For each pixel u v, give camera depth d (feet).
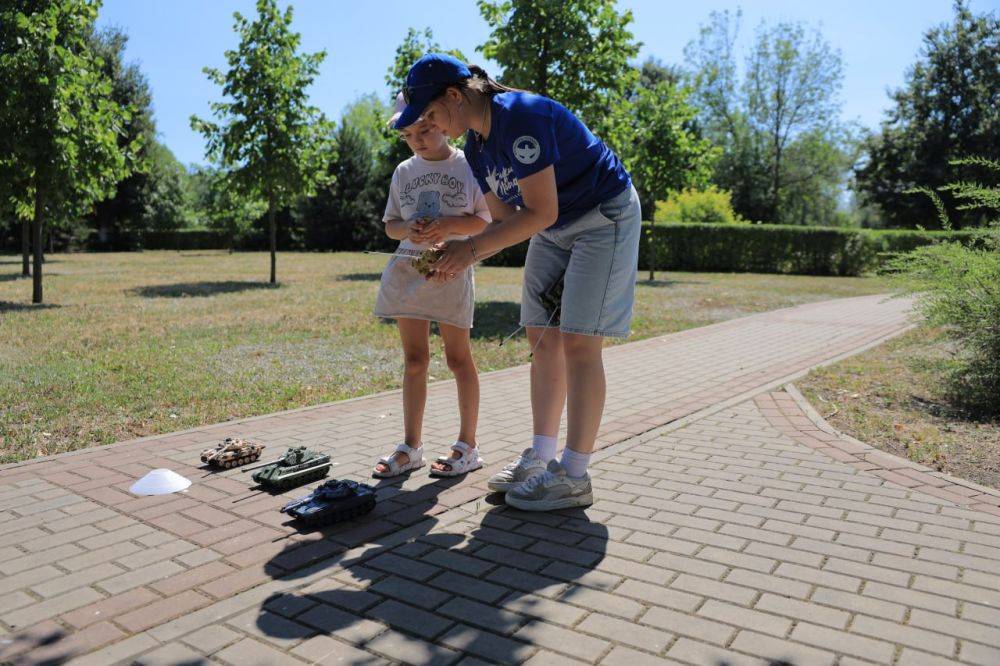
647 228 70.95
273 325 32.37
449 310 12.28
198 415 17.33
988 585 8.39
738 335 33.06
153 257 112.06
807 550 9.41
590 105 40.16
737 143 147.33
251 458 13.28
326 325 32.65
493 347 28.37
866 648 7.06
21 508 10.92
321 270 75.15
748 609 7.86
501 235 9.86
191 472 12.69
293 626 7.57
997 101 129.49
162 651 7.08
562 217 10.55
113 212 140.26
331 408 18.13
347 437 15.39
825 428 15.93
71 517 10.57
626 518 10.59
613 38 39.09
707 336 32.73
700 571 8.80
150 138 139.85
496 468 13.12
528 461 11.48
